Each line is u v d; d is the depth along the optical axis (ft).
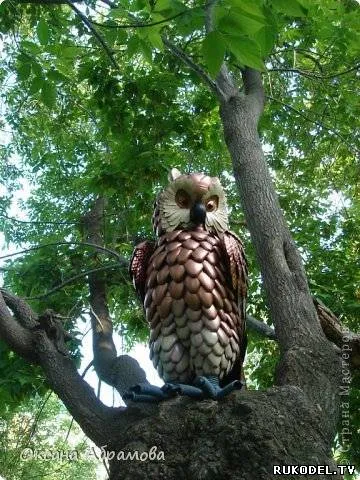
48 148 12.76
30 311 5.52
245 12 3.40
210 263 4.62
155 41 4.42
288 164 11.35
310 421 3.90
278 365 4.68
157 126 8.96
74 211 11.55
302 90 10.20
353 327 8.43
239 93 6.43
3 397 7.08
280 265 5.17
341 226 10.68
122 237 9.52
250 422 3.79
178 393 4.16
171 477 3.76
